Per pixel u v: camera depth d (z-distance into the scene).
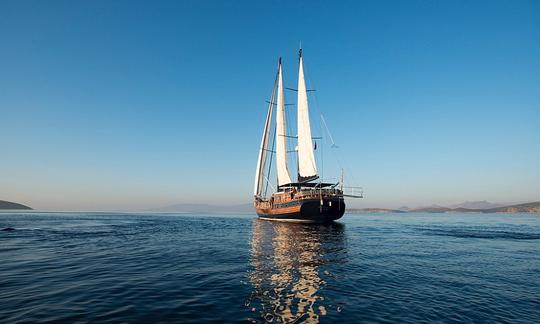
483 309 9.38
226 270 14.48
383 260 17.38
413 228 46.72
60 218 79.12
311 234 32.41
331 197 41.06
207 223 58.81
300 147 52.62
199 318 8.37
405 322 8.31
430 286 11.91
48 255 18.78
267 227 42.34
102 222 60.75
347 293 10.83
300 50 53.81
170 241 26.55
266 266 15.45
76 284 11.83
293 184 48.06
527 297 10.62
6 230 37.78
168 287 11.45
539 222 73.19
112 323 7.93
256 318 8.44
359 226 49.38
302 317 8.55
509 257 18.95
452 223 66.25
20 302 9.53
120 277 13.03
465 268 15.41
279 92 58.34
